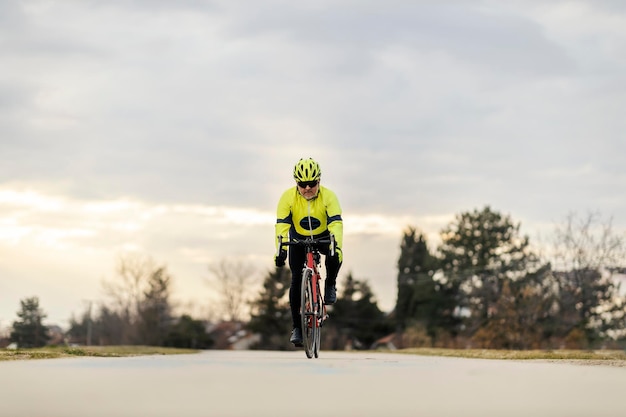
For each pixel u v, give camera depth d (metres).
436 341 89.31
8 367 8.79
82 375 7.76
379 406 5.92
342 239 12.18
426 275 103.31
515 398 6.37
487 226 96.62
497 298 81.50
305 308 12.02
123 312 108.00
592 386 7.15
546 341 68.31
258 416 5.54
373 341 108.62
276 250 12.17
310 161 11.91
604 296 68.44
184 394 6.43
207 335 112.12
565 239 68.50
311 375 7.75
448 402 6.13
